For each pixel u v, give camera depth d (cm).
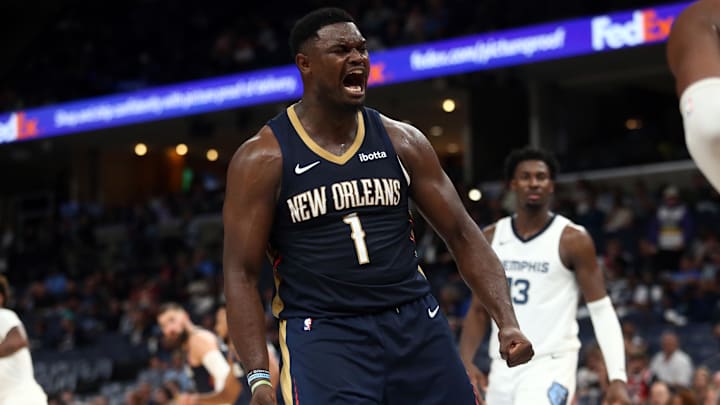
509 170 579
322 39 335
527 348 337
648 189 1858
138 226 2428
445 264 1656
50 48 2736
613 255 1455
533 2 1875
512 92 2162
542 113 2042
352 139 346
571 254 555
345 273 341
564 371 550
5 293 657
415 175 352
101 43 2681
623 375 546
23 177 2961
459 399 348
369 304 341
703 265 1401
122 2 2736
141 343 1784
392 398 342
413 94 2105
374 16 2177
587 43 1720
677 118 2059
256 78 2086
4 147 2620
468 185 1898
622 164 1911
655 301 1348
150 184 2820
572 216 1664
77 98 2506
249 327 339
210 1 2641
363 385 337
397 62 1927
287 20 2425
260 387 332
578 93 2094
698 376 954
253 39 2377
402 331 342
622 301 1366
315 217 341
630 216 1619
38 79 2677
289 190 342
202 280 1995
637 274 1458
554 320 554
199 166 2888
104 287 2125
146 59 2544
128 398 1367
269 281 1755
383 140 349
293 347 342
